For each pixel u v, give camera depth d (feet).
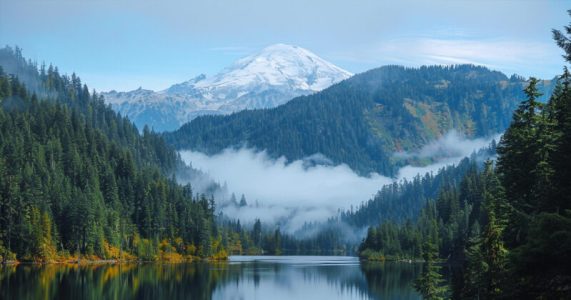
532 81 225.56
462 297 235.40
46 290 383.45
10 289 378.94
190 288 444.55
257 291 446.60
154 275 523.70
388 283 508.53
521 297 138.41
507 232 215.72
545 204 160.15
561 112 181.88
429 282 270.67
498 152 235.20
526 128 221.66
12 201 569.23
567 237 119.85
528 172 214.90
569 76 185.06
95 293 385.09
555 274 126.11
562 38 150.10
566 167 154.92
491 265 207.10
